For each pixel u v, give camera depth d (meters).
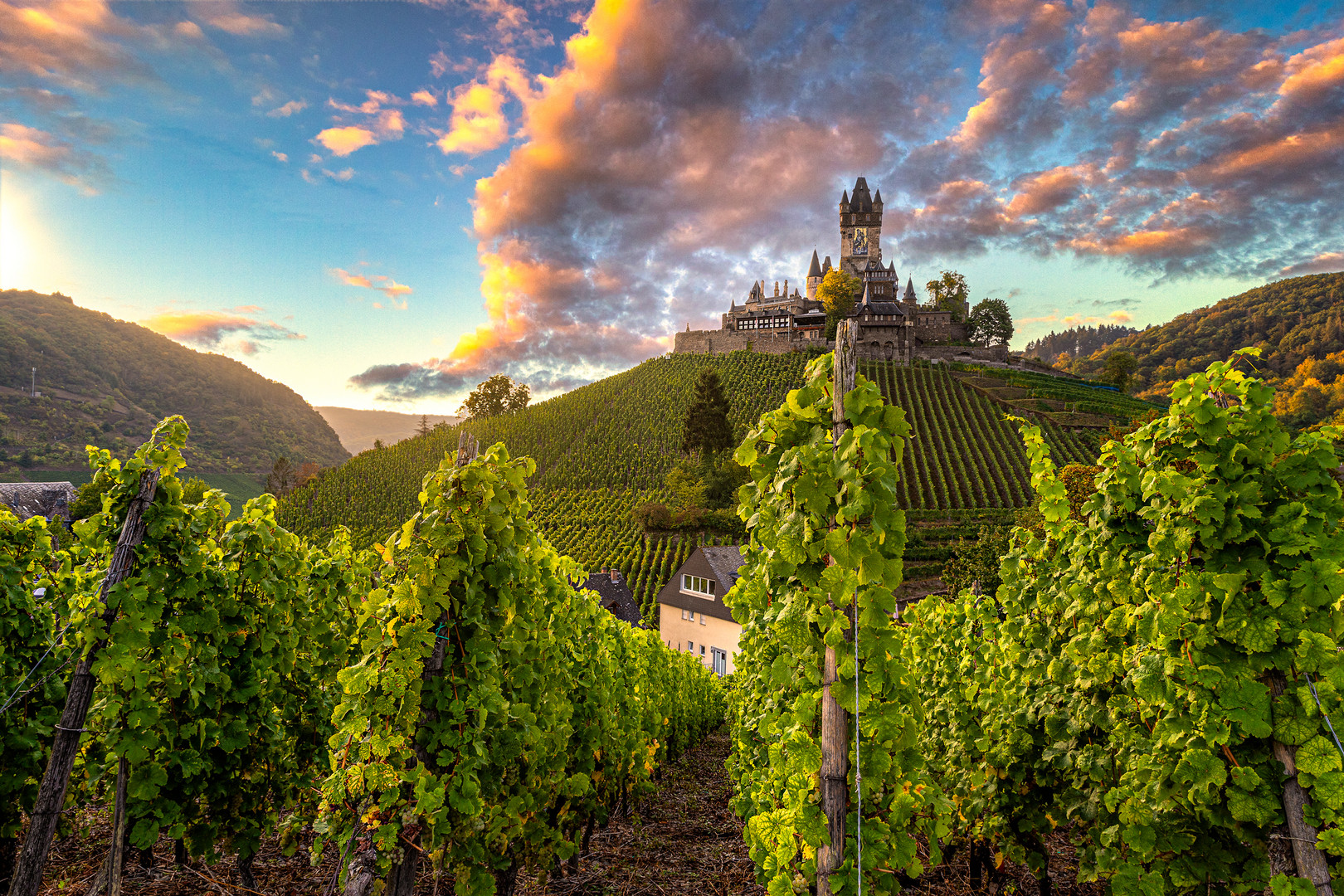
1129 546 3.99
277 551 5.22
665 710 10.55
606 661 6.59
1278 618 3.01
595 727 6.11
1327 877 2.84
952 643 6.85
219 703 4.70
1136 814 3.51
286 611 5.30
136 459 4.05
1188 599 3.23
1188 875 3.35
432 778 3.62
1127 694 3.95
